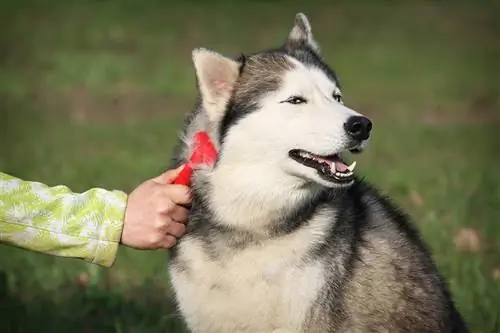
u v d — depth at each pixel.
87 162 13.73
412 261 5.61
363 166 13.04
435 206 10.44
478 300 7.36
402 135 15.95
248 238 5.30
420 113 18.30
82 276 8.12
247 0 33.12
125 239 4.20
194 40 27.14
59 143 15.66
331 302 5.30
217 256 5.31
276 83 5.50
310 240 5.29
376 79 21.72
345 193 5.61
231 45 26.36
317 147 5.31
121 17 30.06
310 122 5.36
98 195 4.18
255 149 5.34
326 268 5.28
